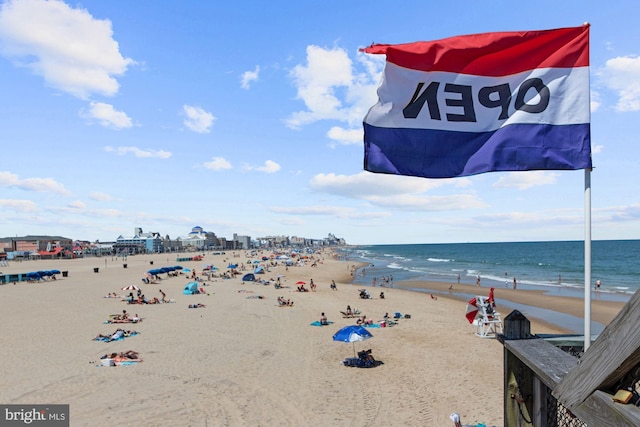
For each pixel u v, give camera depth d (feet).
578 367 7.41
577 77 18.12
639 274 217.15
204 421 40.60
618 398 6.23
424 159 18.75
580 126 17.87
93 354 62.13
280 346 67.77
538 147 18.07
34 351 63.36
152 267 273.13
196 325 84.38
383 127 18.89
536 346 12.48
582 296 134.21
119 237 631.15
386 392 47.78
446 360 59.31
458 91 18.88
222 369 55.93
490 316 75.87
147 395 46.70
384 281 180.14
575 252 463.83
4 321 86.84
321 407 43.91
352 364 57.47
